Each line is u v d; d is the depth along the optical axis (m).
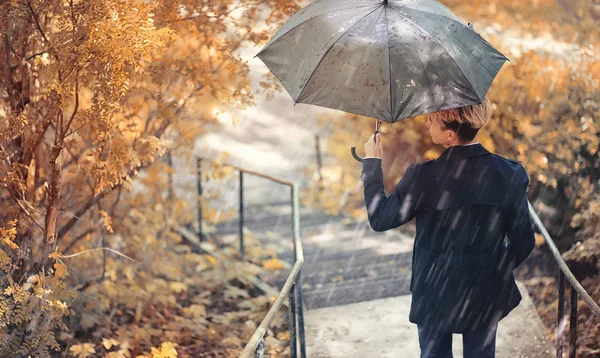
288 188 10.87
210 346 6.48
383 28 3.29
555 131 6.97
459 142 3.34
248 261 8.34
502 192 3.29
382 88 3.18
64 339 5.74
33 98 4.88
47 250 4.78
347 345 5.64
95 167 4.81
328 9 3.49
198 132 6.56
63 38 4.16
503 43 8.31
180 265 7.66
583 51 7.59
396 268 7.51
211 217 8.48
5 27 4.33
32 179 5.27
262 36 5.50
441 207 3.30
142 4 4.18
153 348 5.30
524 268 7.50
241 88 5.54
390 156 9.71
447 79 3.19
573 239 7.18
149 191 7.28
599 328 6.06
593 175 6.96
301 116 13.40
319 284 7.22
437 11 3.46
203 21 5.28
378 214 3.38
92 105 4.27
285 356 6.26
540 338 5.45
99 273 6.67
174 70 5.38
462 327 3.36
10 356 4.42
